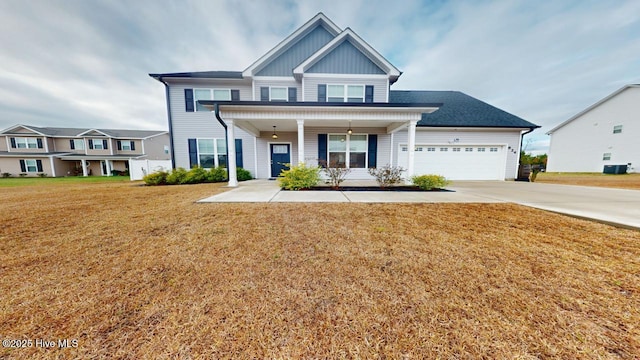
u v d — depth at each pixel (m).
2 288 1.80
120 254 2.41
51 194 6.62
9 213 4.14
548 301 1.61
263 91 9.93
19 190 7.96
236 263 2.20
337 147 10.09
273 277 1.94
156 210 4.27
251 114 7.13
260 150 10.43
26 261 2.27
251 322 1.42
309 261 2.24
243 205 4.63
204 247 2.58
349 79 9.69
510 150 10.84
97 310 1.53
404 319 1.44
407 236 2.93
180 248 2.56
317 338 1.30
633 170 16.47
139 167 11.56
